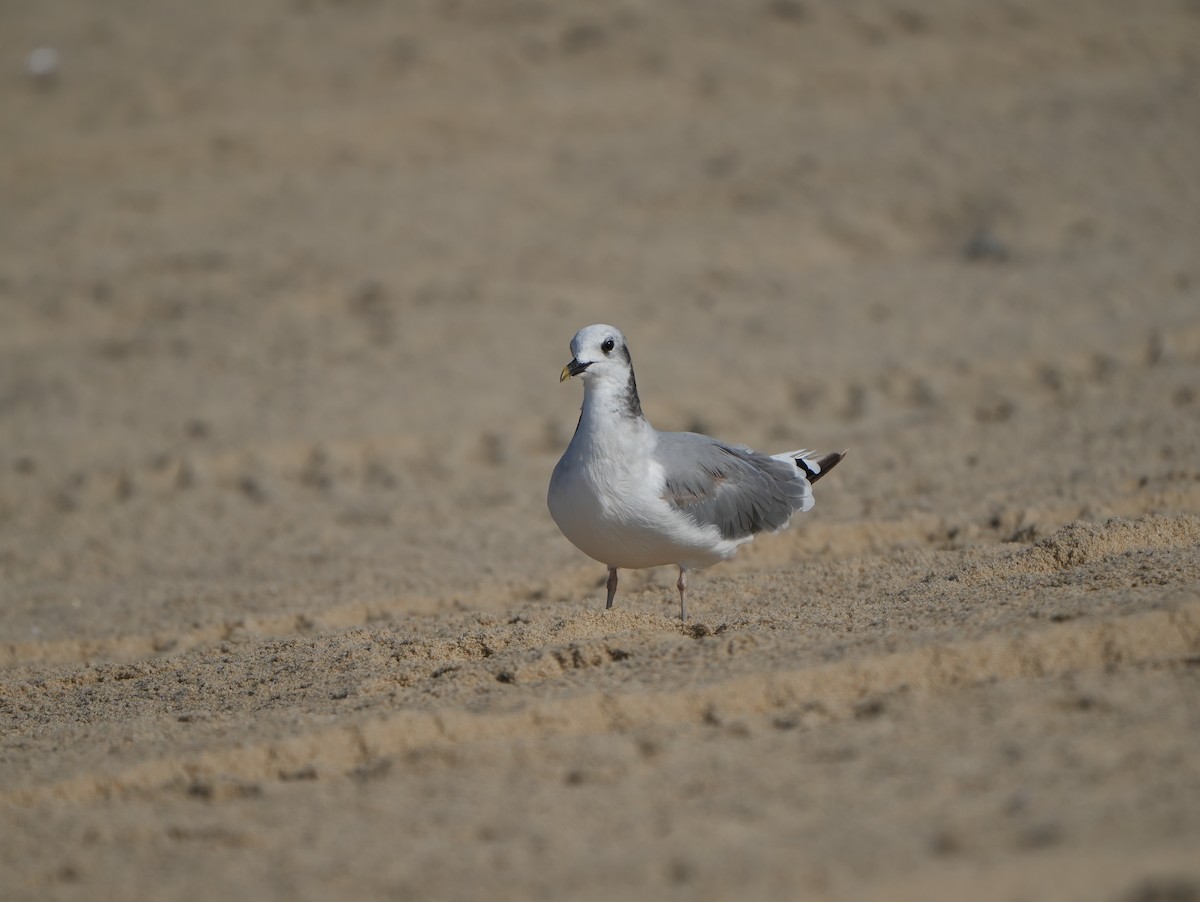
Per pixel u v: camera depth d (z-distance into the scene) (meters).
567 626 9.12
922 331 19.08
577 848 6.00
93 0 33.16
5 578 13.66
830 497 13.85
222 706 8.63
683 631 9.10
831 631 8.55
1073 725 6.71
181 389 18.44
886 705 7.25
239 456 16.41
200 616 11.88
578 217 23.67
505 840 6.14
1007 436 15.35
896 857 5.63
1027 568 9.82
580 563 12.53
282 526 14.67
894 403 17.25
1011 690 7.22
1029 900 5.29
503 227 23.30
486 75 28.95
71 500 15.62
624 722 7.48
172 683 9.39
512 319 20.09
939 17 30.61
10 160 25.95
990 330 18.88
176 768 7.39
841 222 23.27
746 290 21.06
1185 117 25.84
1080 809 5.86
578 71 29.11
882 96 27.86
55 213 24.28
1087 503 12.28
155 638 11.28
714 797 6.36
